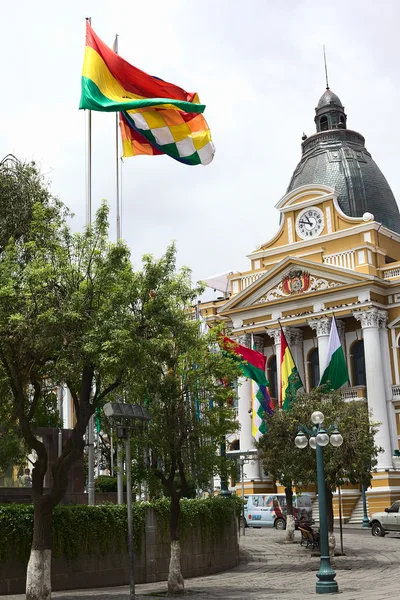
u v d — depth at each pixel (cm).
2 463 2467
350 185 6788
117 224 3650
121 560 2605
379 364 5934
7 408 2345
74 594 2308
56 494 2119
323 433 2472
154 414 2497
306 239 6631
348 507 5766
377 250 6262
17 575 2302
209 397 2631
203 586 2573
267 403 4828
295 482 3456
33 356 2134
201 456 2564
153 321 2242
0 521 2281
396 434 5878
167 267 2345
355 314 6081
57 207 2545
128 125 3553
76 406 2198
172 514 2459
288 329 6488
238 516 3569
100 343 2039
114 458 4412
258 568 3159
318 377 6488
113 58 3328
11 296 2069
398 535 4569
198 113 3400
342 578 2736
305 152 7275
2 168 2781
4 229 2666
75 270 2206
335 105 7319
